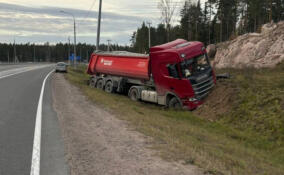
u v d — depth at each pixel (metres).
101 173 4.50
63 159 5.19
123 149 5.77
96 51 22.77
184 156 5.34
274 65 21.44
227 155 6.40
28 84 19.69
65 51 180.75
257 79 15.66
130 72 17.67
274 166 6.79
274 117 10.19
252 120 10.73
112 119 8.96
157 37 85.50
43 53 182.50
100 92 18.19
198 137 8.61
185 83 13.41
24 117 8.86
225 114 12.02
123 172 4.54
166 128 8.67
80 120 8.66
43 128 7.52
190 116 12.56
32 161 5.10
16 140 6.40
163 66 14.62
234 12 60.28
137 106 14.70
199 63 14.14
